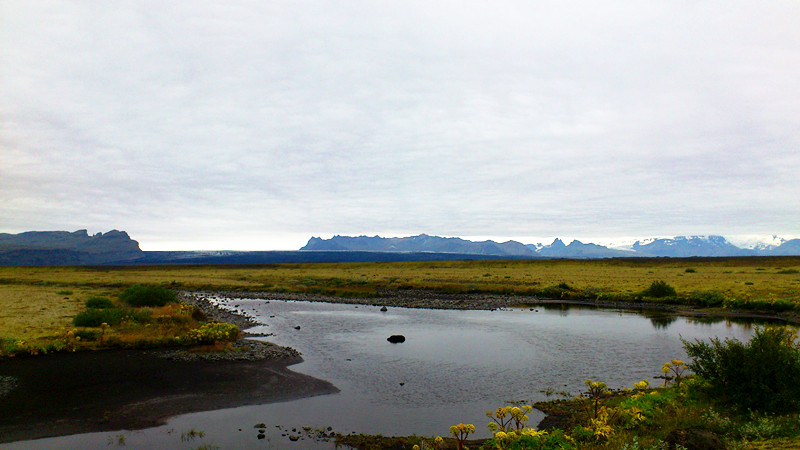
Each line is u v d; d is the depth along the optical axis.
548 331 39.62
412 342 35.16
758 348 15.80
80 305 49.16
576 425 15.55
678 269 118.06
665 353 30.67
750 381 14.95
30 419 18.16
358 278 101.25
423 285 78.94
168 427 17.75
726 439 11.86
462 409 20.16
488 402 21.05
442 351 31.86
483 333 39.00
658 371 26.06
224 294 75.19
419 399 21.52
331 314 51.88
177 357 28.39
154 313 43.12
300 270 147.50
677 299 57.62
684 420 14.09
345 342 35.22
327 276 110.94
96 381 23.16
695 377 17.89
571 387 23.09
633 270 117.12
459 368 27.14
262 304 62.09
